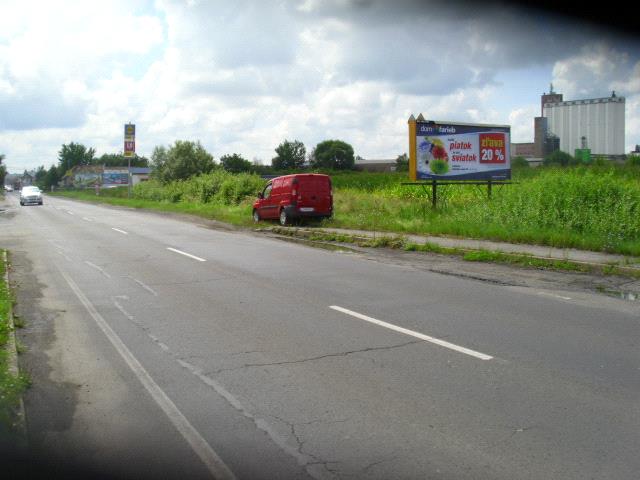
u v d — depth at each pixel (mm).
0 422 4527
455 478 3689
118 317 8094
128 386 5426
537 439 4191
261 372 5746
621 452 3975
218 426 4535
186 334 7164
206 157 65500
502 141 21578
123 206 45844
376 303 8703
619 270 10789
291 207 21344
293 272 11672
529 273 11211
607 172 22188
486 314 7910
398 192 27531
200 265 12719
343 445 4176
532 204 16781
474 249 13719
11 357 5984
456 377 5492
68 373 5797
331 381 5457
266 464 3932
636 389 5121
